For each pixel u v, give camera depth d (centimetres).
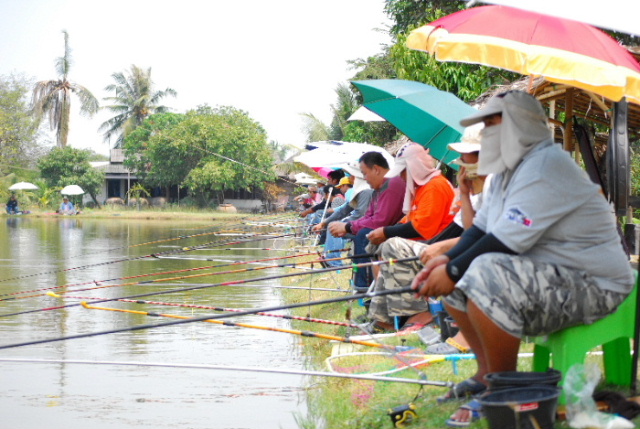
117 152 5238
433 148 675
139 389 555
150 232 2775
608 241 342
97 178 5031
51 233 2697
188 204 4709
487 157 357
